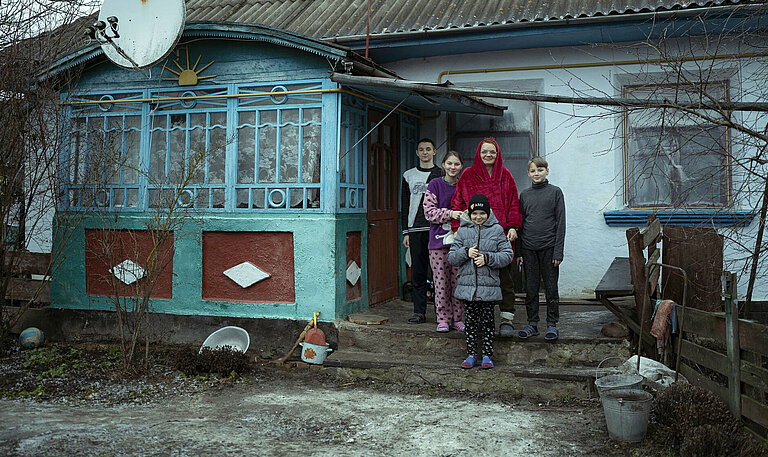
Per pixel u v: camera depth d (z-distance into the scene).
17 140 6.98
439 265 6.49
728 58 7.16
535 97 5.70
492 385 5.83
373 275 7.76
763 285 7.34
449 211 6.36
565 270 8.25
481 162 6.25
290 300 6.98
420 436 4.71
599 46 8.05
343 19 9.12
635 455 4.33
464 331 6.38
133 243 7.49
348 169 7.11
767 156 5.43
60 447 4.37
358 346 6.68
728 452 4.06
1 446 4.35
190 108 7.39
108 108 7.67
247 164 7.18
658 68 7.76
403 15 8.79
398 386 6.06
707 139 7.48
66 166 7.71
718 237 6.10
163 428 4.86
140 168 7.54
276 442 4.59
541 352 6.06
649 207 7.92
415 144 8.84
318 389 6.02
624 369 5.42
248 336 6.90
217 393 5.88
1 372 6.55
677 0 7.31
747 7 6.06
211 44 7.29
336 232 6.81
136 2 6.80
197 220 7.24
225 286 7.19
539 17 7.66
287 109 7.05
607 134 8.06
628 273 6.56
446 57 8.68
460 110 8.14
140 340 7.43
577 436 4.70
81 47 7.30
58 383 6.18
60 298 7.76
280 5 10.24
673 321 5.38
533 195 6.18
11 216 7.28
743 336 4.42
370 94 7.41
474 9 8.51
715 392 4.83
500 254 5.75
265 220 7.01
